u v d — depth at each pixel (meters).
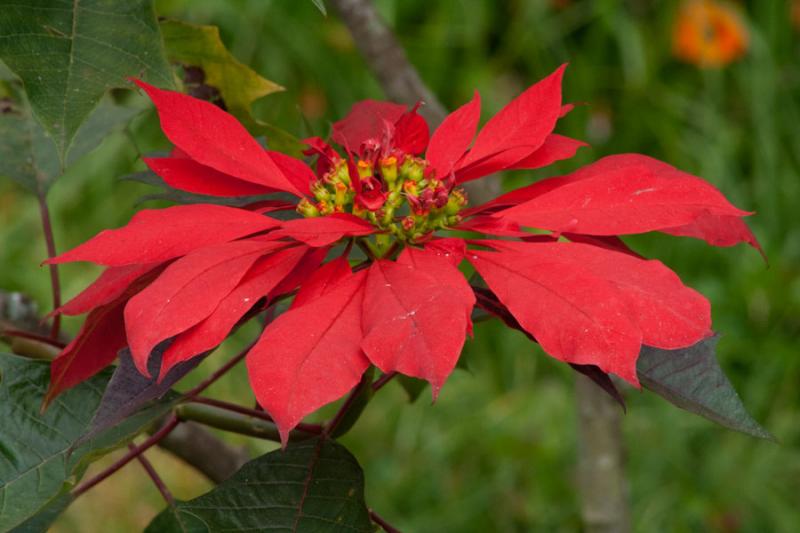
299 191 0.88
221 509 0.83
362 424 2.27
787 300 2.34
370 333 0.75
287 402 0.74
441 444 2.19
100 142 1.05
